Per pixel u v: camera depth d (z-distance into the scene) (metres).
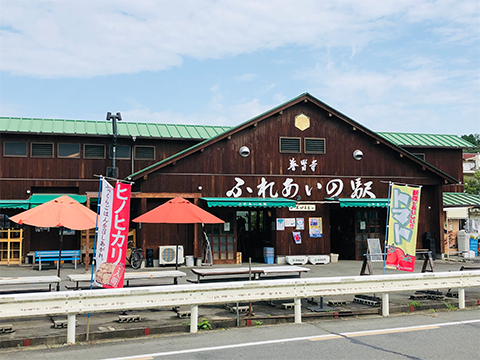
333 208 20.62
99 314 9.19
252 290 8.17
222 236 18.50
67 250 18.09
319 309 9.51
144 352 6.53
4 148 18.84
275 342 7.06
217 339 7.30
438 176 21.17
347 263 19.17
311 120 19.70
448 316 9.14
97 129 20.33
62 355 6.39
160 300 7.48
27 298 6.65
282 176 19.11
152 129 21.36
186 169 17.97
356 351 6.54
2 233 18.41
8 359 6.19
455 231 23.80
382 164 20.52
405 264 10.34
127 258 17.59
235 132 18.52
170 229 17.78
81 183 19.58
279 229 18.89
